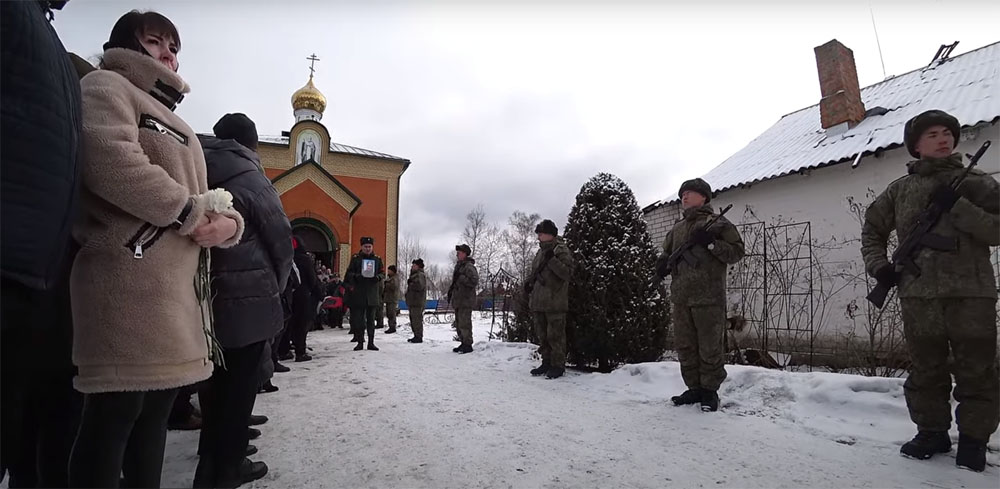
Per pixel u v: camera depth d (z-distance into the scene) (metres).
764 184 9.29
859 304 7.37
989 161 6.75
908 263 2.83
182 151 1.69
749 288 8.00
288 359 6.91
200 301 1.69
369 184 21.19
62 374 1.74
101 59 1.68
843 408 3.53
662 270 4.47
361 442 3.04
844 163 8.09
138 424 1.60
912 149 2.99
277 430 3.29
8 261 1.10
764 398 3.96
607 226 5.92
